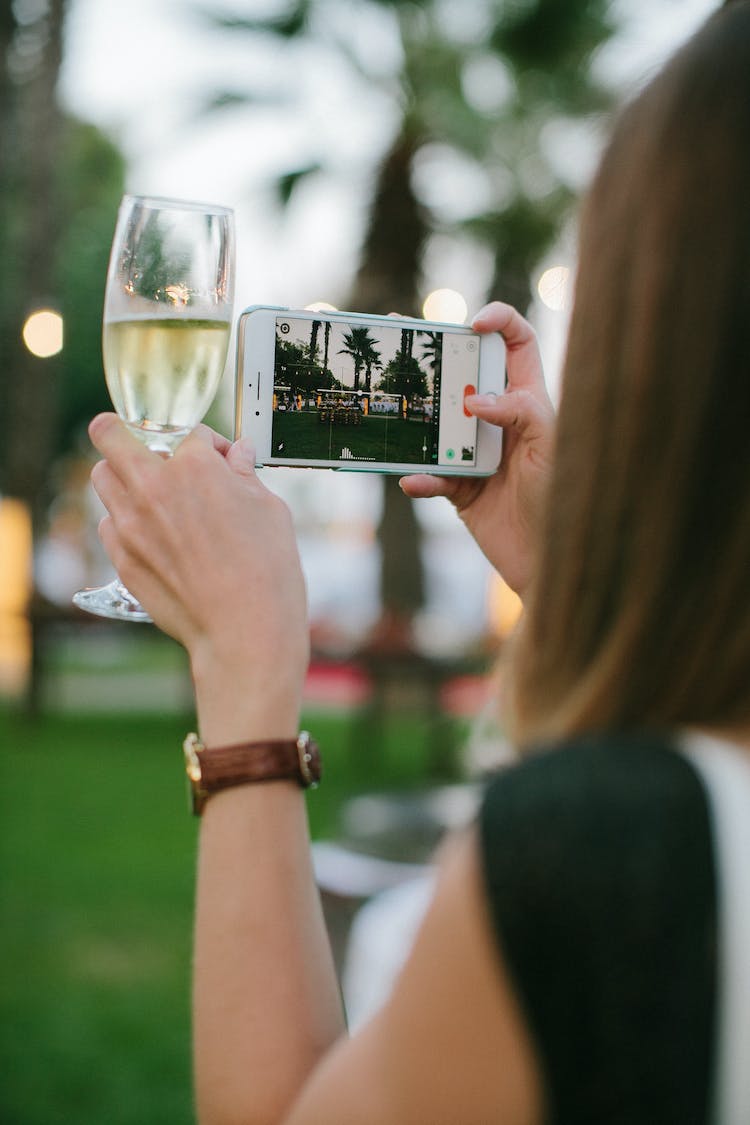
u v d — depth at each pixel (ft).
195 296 4.11
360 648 30.04
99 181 71.26
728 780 1.85
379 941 7.28
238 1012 2.46
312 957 2.54
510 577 4.56
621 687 2.09
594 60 31.32
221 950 2.52
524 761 1.97
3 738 33.42
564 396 2.29
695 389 2.07
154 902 18.20
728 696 2.04
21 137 40.57
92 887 18.94
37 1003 13.92
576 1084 1.77
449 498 4.71
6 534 47.34
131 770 29.09
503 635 29.60
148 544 2.88
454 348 4.90
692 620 2.06
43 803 25.07
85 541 73.67
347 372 4.82
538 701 2.23
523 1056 1.79
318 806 24.75
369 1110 1.89
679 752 1.91
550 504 2.27
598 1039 1.76
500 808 1.87
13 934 16.53
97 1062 12.32
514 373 5.01
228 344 4.28
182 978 14.88
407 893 7.81
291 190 33.24
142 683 48.08
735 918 1.76
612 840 1.80
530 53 31.14
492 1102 1.80
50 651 36.35
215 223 4.18
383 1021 1.95
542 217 33.40
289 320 4.77
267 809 2.63
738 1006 1.74
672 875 1.78
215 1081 2.43
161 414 4.14
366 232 34.06
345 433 4.78
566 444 2.26
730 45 2.16
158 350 4.09
